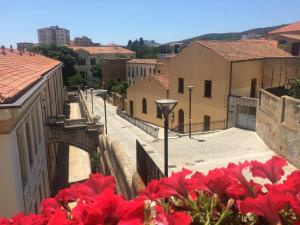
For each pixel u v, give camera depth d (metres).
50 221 1.60
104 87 67.81
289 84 26.52
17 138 10.44
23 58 26.30
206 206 1.85
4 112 8.47
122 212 1.55
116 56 88.12
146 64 60.12
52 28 183.38
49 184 20.19
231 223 1.78
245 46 28.69
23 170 11.41
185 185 1.93
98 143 22.14
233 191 1.85
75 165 25.98
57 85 37.47
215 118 25.70
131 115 39.16
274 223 1.55
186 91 28.72
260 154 17.06
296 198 1.67
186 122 29.38
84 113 32.78
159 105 8.15
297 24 49.84
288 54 29.84
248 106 22.20
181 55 28.66
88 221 1.52
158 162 16.66
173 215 1.57
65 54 74.75
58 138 21.81
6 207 9.32
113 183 2.16
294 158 14.53
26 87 11.30
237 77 24.27
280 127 16.06
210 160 16.55
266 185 1.92
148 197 1.96
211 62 25.28
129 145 23.28
